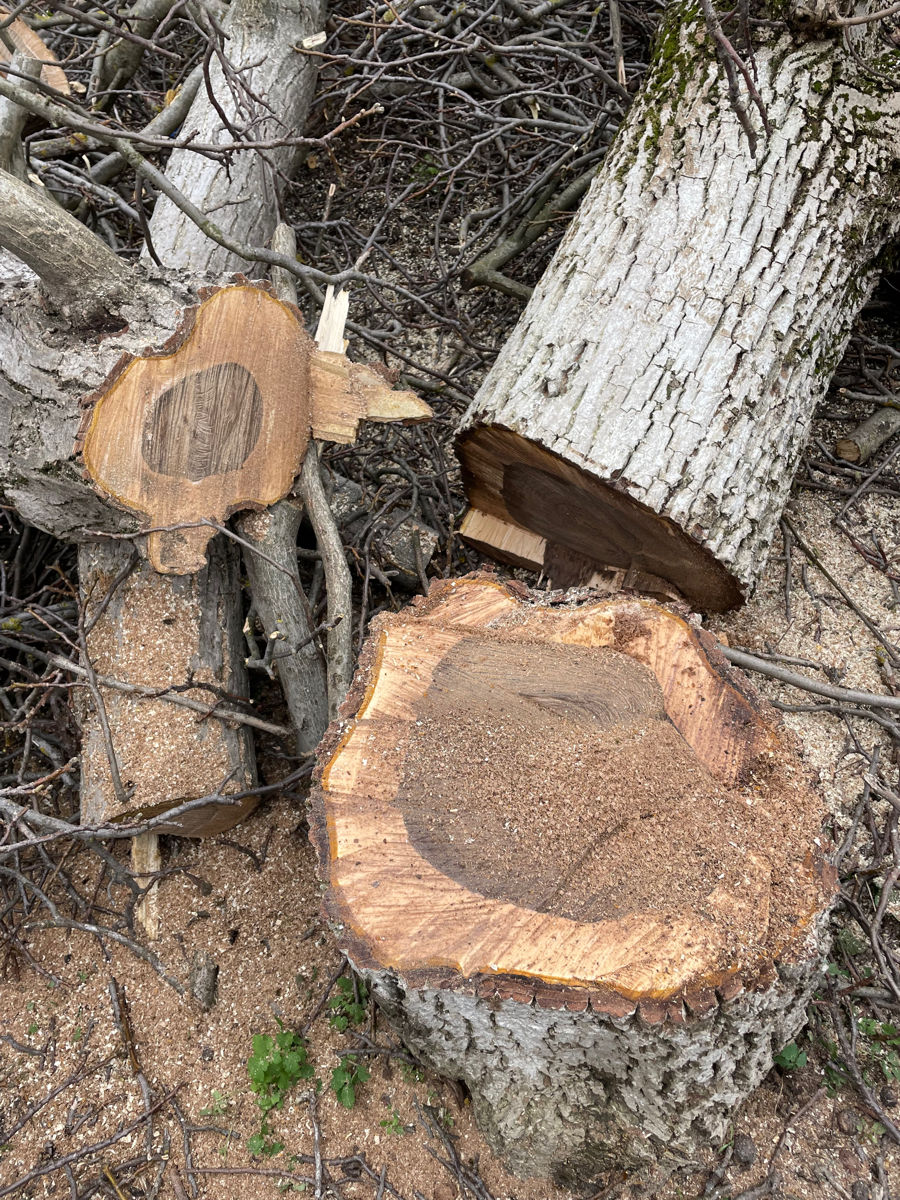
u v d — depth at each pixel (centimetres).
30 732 127
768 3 132
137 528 119
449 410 170
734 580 124
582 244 131
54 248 108
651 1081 88
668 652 96
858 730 130
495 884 83
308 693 129
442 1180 104
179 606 123
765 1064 94
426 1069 108
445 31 183
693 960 79
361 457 162
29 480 118
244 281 117
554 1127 97
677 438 117
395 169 212
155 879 124
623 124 142
